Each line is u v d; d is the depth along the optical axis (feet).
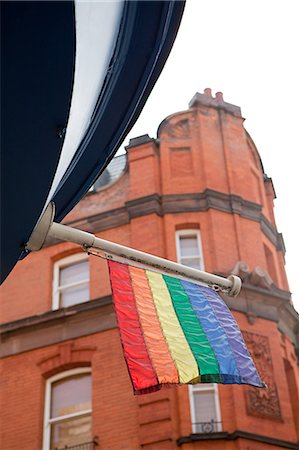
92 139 24.09
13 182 19.22
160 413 52.60
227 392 53.88
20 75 17.12
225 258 62.75
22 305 64.59
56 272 66.44
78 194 25.32
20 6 15.84
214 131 73.77
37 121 18.15
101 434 53.57
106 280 63.05
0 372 60.18
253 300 60.13
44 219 21.99
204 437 50.75
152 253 62.39
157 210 65.62
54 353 59.47
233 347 25.54
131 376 23.09
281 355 58.44
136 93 23.44
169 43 23.26
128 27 21.85
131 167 69.82
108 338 58.44
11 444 56.03
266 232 69.92
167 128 72.79
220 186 68.54
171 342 24.48
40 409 57.26
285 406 55.16
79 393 57.47
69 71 17.33
